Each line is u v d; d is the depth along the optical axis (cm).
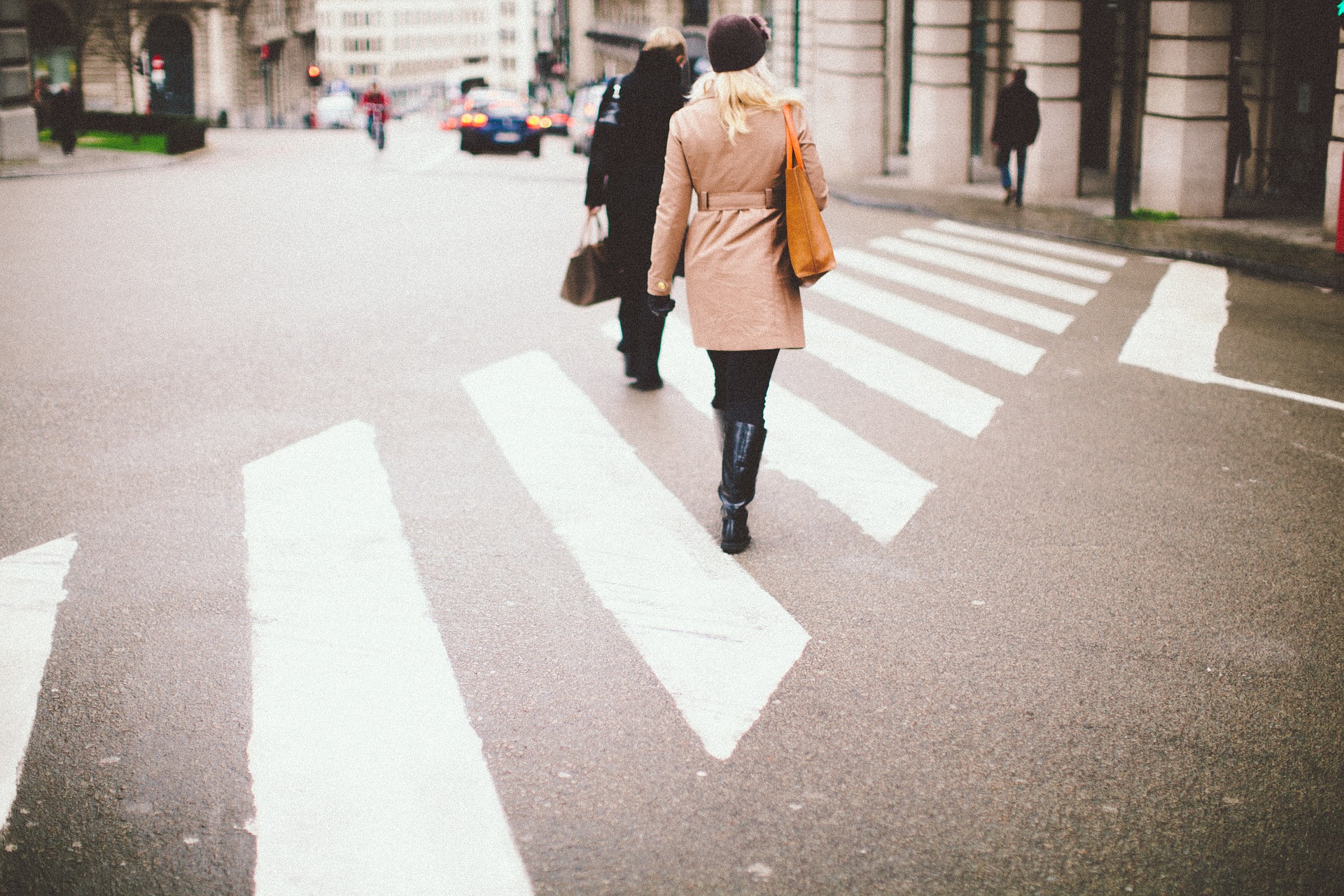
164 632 405
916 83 2117
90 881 281
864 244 1388
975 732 346
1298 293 1073
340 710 356
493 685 371
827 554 475
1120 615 422
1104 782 321
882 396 714
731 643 399
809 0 2652
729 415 472
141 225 1452
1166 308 994
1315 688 371
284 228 1440
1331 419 662
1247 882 280
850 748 337
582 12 7075
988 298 1040
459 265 1179
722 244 457
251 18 5816
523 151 2905
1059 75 1838
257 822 303
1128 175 1559
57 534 491
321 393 710
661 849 292
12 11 2369
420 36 16375
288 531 495
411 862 288
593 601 431
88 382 729
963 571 459
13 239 1330
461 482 557
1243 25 1802
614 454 598
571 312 952
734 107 450
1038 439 628
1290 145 1775
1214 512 523
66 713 354
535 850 292
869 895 276
